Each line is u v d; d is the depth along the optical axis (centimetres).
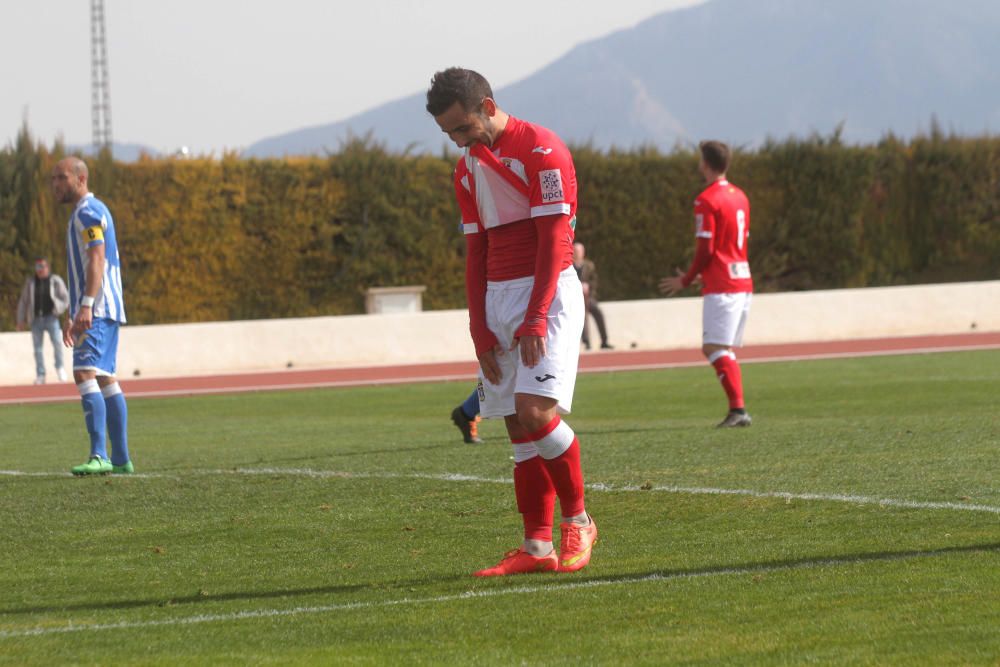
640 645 1429
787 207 11256
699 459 3072
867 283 11456
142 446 3988
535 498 1895
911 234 11544
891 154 11488
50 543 2295
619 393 5662
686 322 9644
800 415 4272
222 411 5556
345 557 2069
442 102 1828
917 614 1509
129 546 2241
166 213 9656
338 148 10188
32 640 1545
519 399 1850
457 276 10356
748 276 3906
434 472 3009
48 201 9138
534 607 1634
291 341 8788
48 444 4178
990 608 1521
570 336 1864
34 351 7719
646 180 10781
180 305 9744
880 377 5991
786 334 9775
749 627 1487
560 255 1834
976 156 11531
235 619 1628
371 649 1451
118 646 1503
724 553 1953
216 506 2633
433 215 10250
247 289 9912
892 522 2144
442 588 1784
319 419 4916
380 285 10188
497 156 1852
